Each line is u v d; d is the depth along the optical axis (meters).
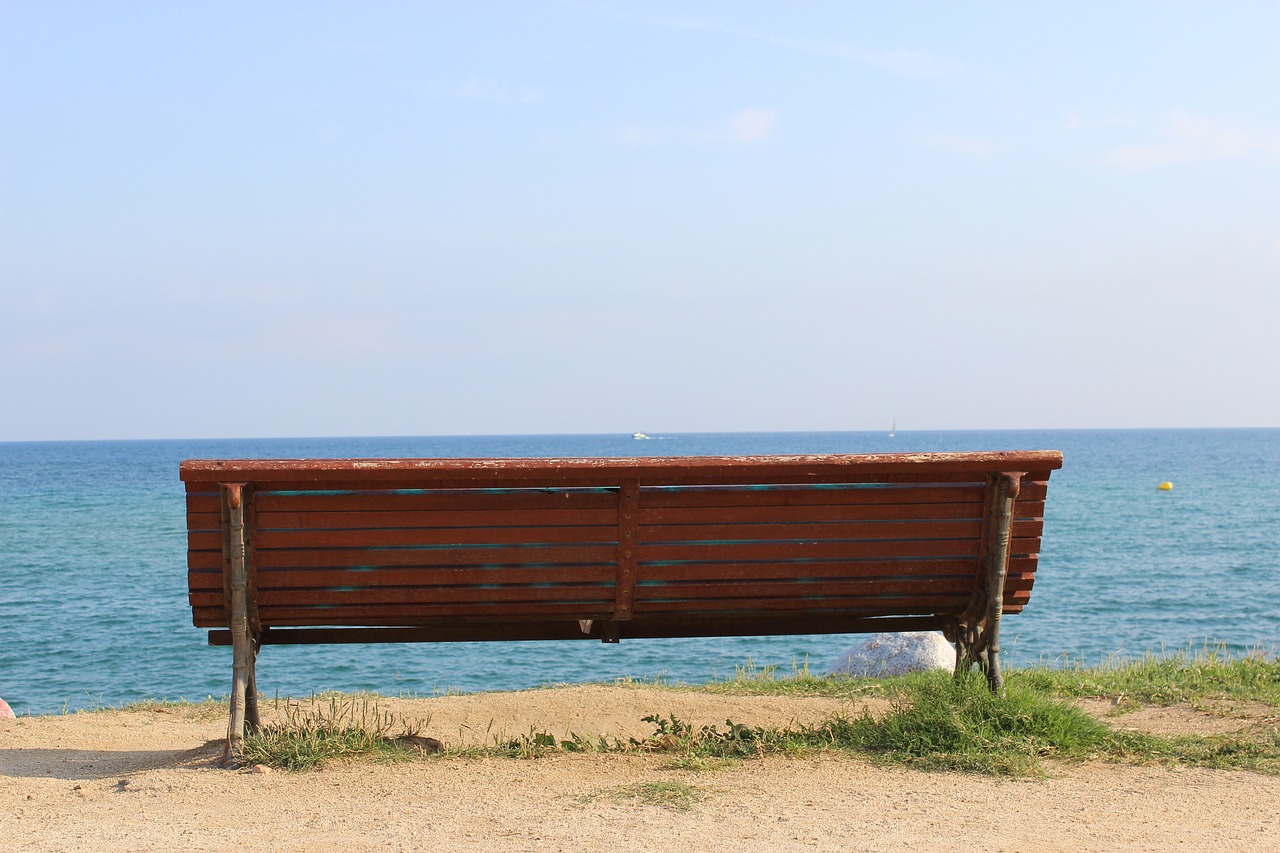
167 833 4.40
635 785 5.04
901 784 5.06
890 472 5.59
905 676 9.23
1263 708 6.78
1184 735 6.11
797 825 4.42
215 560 5.49
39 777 5.65
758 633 6.31
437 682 14.65
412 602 5.66
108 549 34.41
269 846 4.19
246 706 5.85
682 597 5.82
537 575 5.64
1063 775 5.21
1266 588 24.72
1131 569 28.42
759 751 5.67
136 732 7.63
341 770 5.37
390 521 5.48
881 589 5.96
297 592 5.57
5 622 20.36
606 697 8.31
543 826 4.41
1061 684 7.91
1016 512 5.94
